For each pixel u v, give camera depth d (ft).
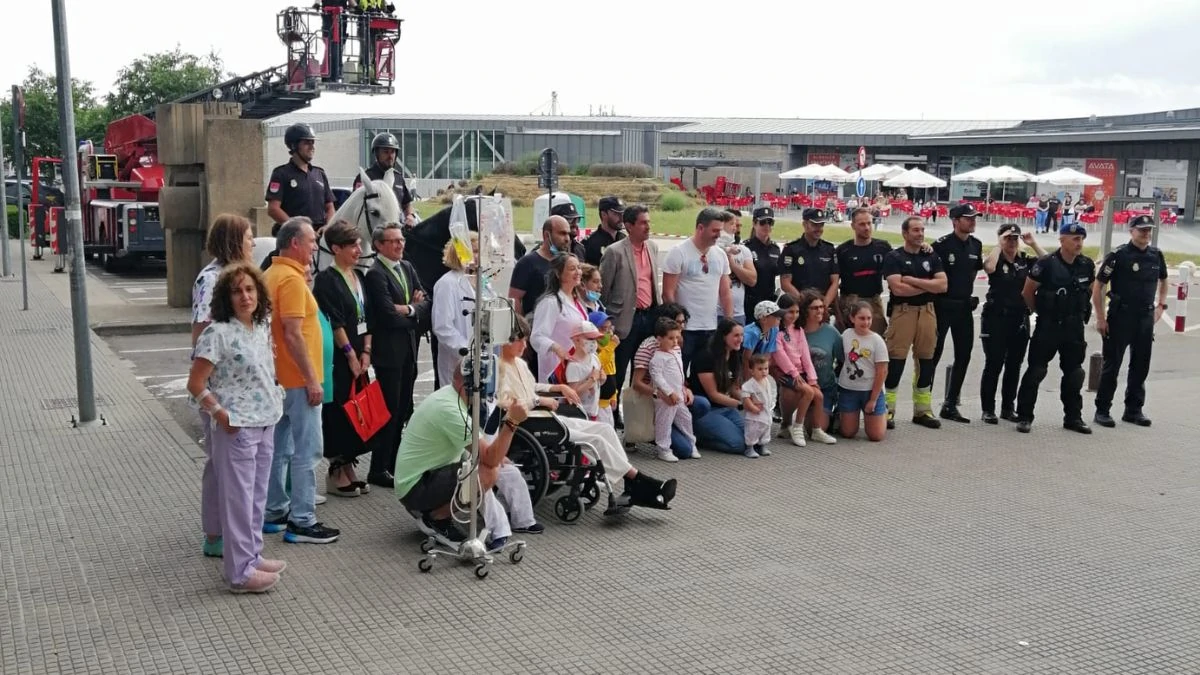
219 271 20.29
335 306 24.14
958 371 36.24
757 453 31.09
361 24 65.72
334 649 17.46
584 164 185.88
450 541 21.95
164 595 19.44
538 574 21.12
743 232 112.68
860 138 194.08
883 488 28.02
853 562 22.35
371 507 24.99
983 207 156.35
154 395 38.93
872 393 32.91
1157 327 62.90
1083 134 152.87
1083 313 34.81
